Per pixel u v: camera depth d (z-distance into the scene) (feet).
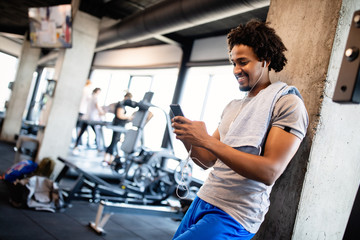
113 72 37.58
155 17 15.81
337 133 4.92
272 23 5.97
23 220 10.52
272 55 3.82
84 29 19.27
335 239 5.15
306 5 5.36
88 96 25.20
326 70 4.78
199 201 4.06
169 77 30.48
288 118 3.35
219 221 3.54
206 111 24.71
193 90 26.05
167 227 13.28
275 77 5.65
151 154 16.07
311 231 4.83
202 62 22.54
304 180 4.64
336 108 4.87
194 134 3.37
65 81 18.75
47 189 12.57
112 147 22.34
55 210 12.27
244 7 11.62
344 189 5.11
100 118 25.85
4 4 26.66
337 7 4.85
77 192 14.21
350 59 2.84
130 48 33.53
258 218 3.72
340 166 5.01
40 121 19.31
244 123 3.73
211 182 3.97
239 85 4.00
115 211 11.07
